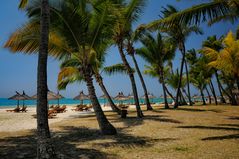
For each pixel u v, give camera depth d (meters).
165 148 6.96
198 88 50.69
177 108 25.03
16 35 8.15
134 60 22.64
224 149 6.50
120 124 12.90
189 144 7.35
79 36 9.71
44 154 5.76
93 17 10.02
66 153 6.65
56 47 9.86
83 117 19.84
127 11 14.42
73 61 16.55
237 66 16.22
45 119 5.99
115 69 20.80
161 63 25.86
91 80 10.22
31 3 8.28
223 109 23.11
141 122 13.24
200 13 8.90
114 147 7.34
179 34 24.80
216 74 37.91
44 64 6.22
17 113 28.75
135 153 6.51
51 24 9.09
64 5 9.07
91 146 7.59
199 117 15.32
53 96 29.34
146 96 23.77
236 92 40.59
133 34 17.73
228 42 16.70
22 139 9.36
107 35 11.09
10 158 6.22
